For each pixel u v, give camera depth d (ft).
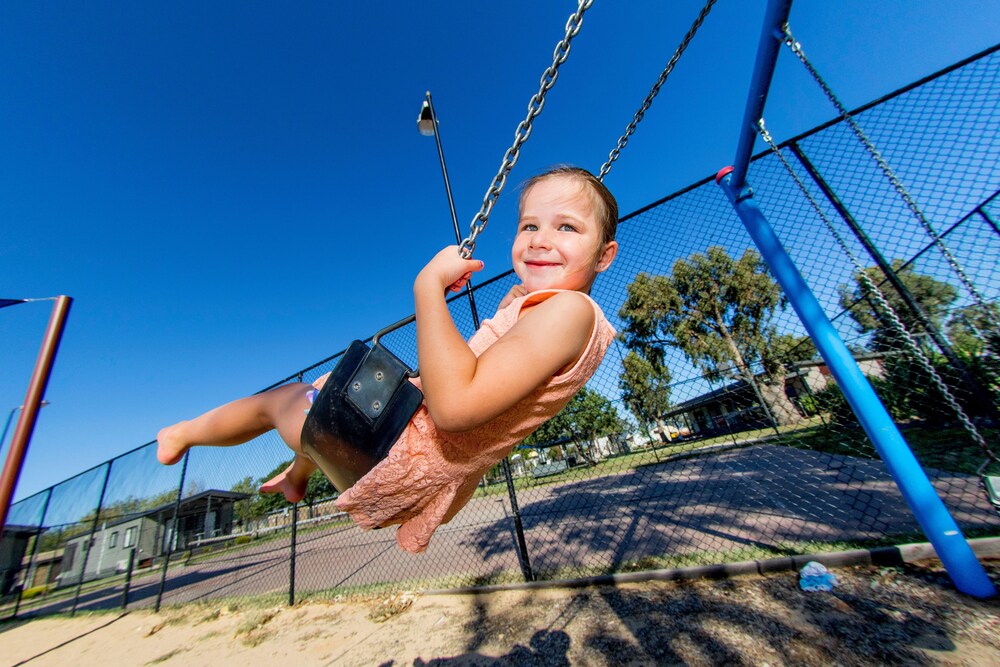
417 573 14.99
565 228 2.95
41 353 5.80
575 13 2.42
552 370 1.98
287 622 12.85
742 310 14.69
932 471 12.94
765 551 9.90
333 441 2.24
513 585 11.02
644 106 4.03
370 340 2.49
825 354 7.77
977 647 5.49
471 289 13.66
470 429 1.85
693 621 7.55
